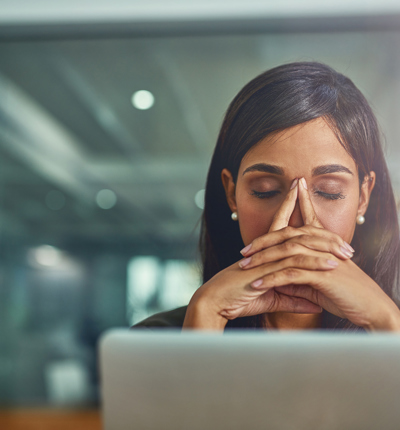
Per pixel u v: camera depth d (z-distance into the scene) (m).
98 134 2.71
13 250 2.77
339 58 2.40
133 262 2.66
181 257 2.61
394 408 0.51
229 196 1.17
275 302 0.95
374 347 0.51
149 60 2.62
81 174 2.73
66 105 2.73
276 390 0.52
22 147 2.77
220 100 2.54
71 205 2.75
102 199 2.71
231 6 2.53
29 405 2.75
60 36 2.67
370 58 2.35
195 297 0.90
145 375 0.53
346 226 1.10
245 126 1.11
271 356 0.52
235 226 1.17
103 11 2.61
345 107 1.10
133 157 2.67
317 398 0.52
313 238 0.89
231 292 0.87
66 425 2.72
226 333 0.53
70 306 2.73
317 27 2.46
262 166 1.10
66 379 2.73
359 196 1.14
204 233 1.23
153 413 0.54
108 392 0.54
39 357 2.75
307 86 1.09
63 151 2.75
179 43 2.58
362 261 1.16
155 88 2.63
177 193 2.62
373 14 2.39
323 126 1.08
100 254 2.70
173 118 2.62
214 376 0.53
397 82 2.28
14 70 2.71
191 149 2.60
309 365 0.51
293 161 1.08
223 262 1.19
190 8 2.55
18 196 2.78
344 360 0.51
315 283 0.85
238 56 2.53
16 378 2.76
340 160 1.09
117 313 2.67
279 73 1.11
